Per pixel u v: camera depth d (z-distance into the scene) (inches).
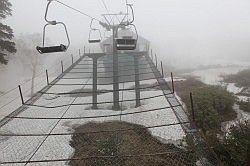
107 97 739.4
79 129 452.8
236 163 263.7
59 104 643.5
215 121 417.4
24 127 456.4
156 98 628.7
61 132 438.3
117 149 352.2
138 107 575.2
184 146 336.5
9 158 341.4
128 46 377.7
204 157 226.4
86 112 569.9
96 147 369.4
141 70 964.6
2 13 867.4
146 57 662.5
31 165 321.4
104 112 563.5
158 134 393.7
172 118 452.1
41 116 523.5
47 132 438.3
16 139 404.5
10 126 456.8
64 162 328.8
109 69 1008.2
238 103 538.6
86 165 319.0
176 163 290.5
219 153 285.0
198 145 247.1
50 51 296.5
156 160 307.7
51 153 357.4
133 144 366.9
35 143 391.5
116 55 660.1
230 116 469.7
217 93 522.0
